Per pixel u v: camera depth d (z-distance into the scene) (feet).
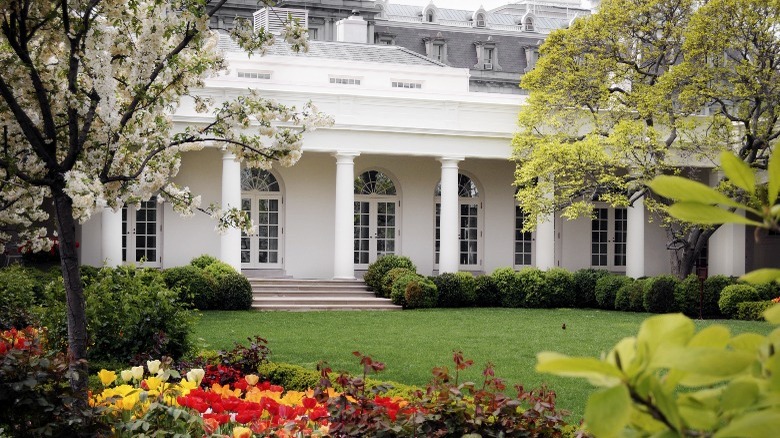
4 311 51.96
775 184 5.26
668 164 91.30
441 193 99.50
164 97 32.89
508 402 21.13
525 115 96.73
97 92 28.07
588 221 112.57
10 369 20.03
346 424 19.69
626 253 107.86
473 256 109.40
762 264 117.80
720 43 87.92
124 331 41.42
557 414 22.18
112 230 87.97
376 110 97.09
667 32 94.89
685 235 100.68
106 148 29.04
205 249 97.35
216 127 32.19
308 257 102.27
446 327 73.26
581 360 4.99
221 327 69.41
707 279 90.07
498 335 68.18
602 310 93.71
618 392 4.85
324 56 107.04
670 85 91.30
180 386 22.97
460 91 106.22
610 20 94.38
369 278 94.89
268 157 32.45
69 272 27.37
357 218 105.29
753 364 5.32
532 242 110.73
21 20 26.12
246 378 25.34
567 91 96.73
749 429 4.61
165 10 30.68
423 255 106.63
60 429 19.92
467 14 291.79
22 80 28.12
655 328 5.22
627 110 96.99
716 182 105.09
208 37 33.55
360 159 104.88
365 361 21.15
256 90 32.71
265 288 91.91
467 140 99.35
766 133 88.74
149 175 31.40
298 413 20.57
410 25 249.75
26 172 29.07
